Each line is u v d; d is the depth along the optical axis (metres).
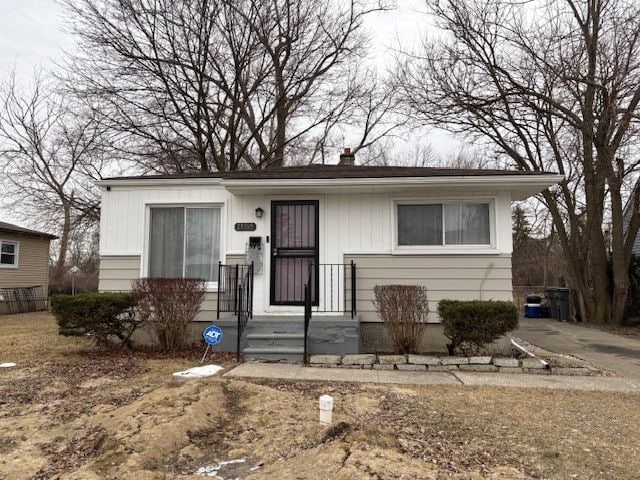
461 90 14.52
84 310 7.30
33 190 21.55
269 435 3.84
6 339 9.46
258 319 7.82
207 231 8.78
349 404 4.79
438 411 4.60
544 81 13.55
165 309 7.54
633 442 3.82
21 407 4.68
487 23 13.72
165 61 16.94
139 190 8.80
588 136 13.02
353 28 19.28
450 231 8.31
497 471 3.23
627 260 13.53
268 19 17.36
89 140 18.75
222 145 19.03
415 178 7.81
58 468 3.31
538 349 8.34
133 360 6.98
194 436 3.82
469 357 6.79
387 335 7.80
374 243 8.38
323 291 8.38
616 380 6.10
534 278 33.62
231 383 4.96
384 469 3.05
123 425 3.90
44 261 21.11
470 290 8.07
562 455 3.54
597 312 13.86
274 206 8.64
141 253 8.69
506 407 4.77
